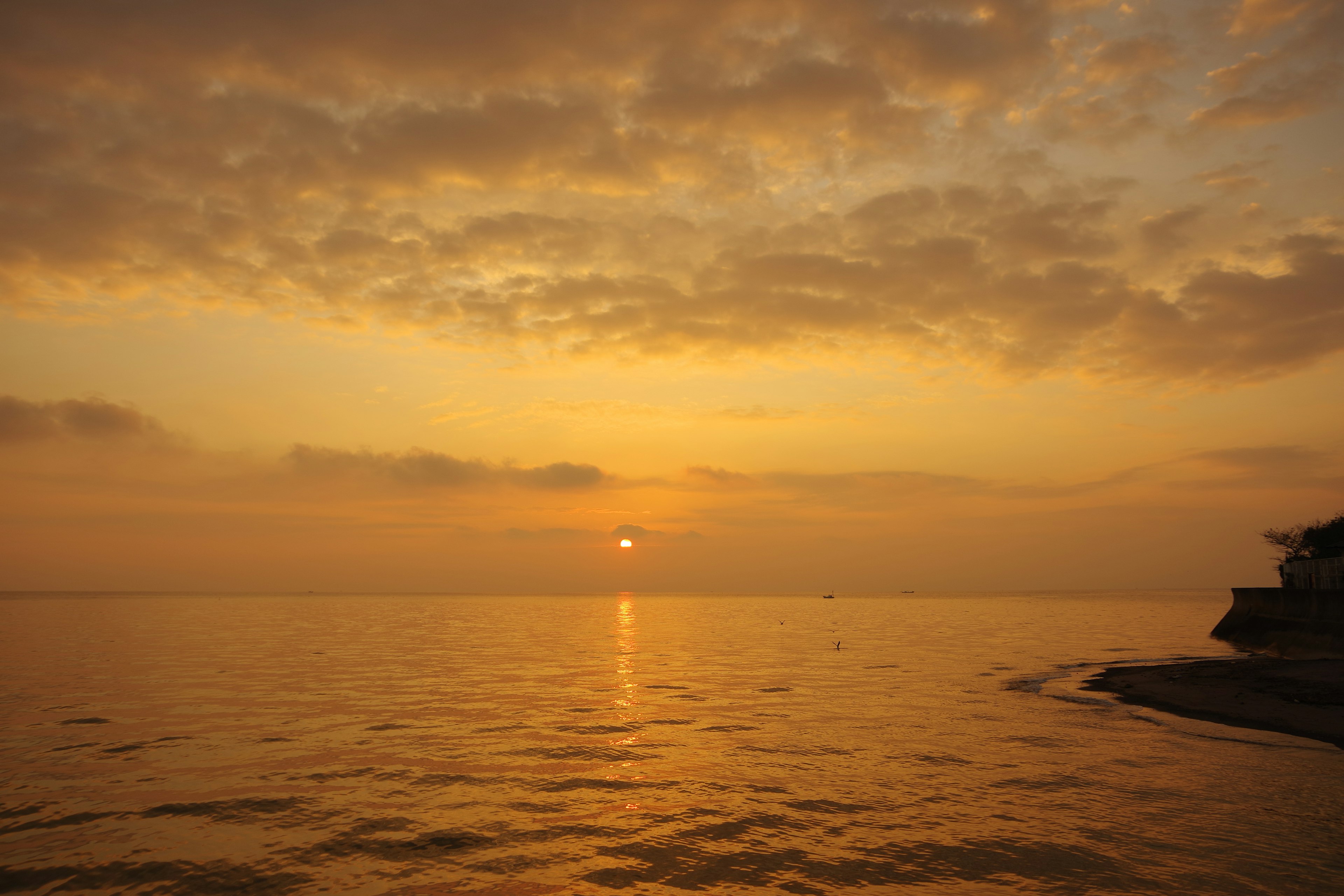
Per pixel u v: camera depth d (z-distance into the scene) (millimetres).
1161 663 46375
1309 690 30250
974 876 12414
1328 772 18859
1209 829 14641
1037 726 25078
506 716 26781
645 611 170250
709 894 11773
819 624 106375
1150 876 12336
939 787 17609
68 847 13680
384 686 34562
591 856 13336
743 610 176125
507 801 16500
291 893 11875
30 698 29859
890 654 54688
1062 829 14625
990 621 113688
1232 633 61250
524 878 12445
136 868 12820
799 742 22500
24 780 17844
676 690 34156
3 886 12086
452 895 11812
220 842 14008
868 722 25781
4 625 81125
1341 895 11570
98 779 17969
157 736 22719
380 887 12094
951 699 31359
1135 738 22969
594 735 23547
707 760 20312
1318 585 50562
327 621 104188
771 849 13641
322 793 17031
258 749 21188
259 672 39625
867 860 13117
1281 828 14688
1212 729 24406
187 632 72500
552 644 64000
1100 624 101875
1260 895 11594
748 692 33500
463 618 124062
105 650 51500
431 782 18016
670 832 14555
